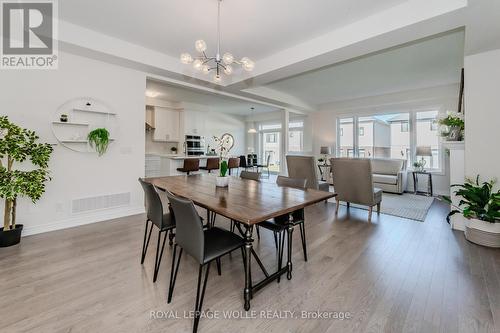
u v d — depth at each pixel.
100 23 2.84
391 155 6.82
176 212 1.71
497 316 1.59
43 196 3.05
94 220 3.46
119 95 3.63
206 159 6.71
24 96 2.88
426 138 6.18
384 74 4.86
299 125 8.98
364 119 7.35
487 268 2.22
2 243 2.57
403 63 4.25
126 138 3.74
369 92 6.36
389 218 3.83
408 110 6.42
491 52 2.85
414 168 6.21
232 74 4.43
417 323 1.54
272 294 1.85
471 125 2.98
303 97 6.98
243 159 8.58
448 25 2.35
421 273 2.15
